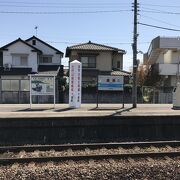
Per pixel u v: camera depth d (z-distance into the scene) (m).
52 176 9.98
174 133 17.97
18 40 43.53
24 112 19.97
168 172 10.43
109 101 38.03
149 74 47.00
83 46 46.00
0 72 41.47
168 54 47.38
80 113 19.00
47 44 46.56
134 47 25.53
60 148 13.66
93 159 11.84
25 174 10.09
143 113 19.25
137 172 10.38
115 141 16.53
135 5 25.38
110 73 44.50
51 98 37.84
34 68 43.59
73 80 23.50
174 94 24.56
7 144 15.82
